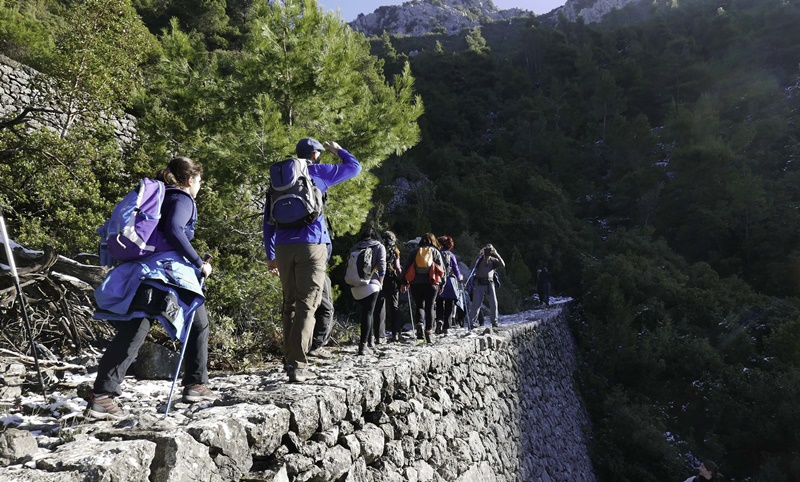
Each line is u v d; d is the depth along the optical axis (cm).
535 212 3634
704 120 5588
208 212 854
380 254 657
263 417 288
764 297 2820
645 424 1769
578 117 6631
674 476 1666
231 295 754
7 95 1139
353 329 918
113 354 293
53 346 523
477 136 6594
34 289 505
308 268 403
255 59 916
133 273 292
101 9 1019
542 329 1491
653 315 2525
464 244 2616
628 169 5350
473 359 766
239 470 266
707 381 2156
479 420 703
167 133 928
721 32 8262
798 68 6794
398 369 491
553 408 1313
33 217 756
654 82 7656
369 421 430
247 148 849
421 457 489
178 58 942
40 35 1898
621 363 2228
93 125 991
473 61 8419
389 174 3353
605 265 2827
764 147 5194
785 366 2177
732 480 1850
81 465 201
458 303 1009
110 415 292
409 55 10450
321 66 913
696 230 4172
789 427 1875
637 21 11669
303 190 401
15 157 850
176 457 228
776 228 3809
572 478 1238
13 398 356
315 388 368
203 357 354
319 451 330
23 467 204
